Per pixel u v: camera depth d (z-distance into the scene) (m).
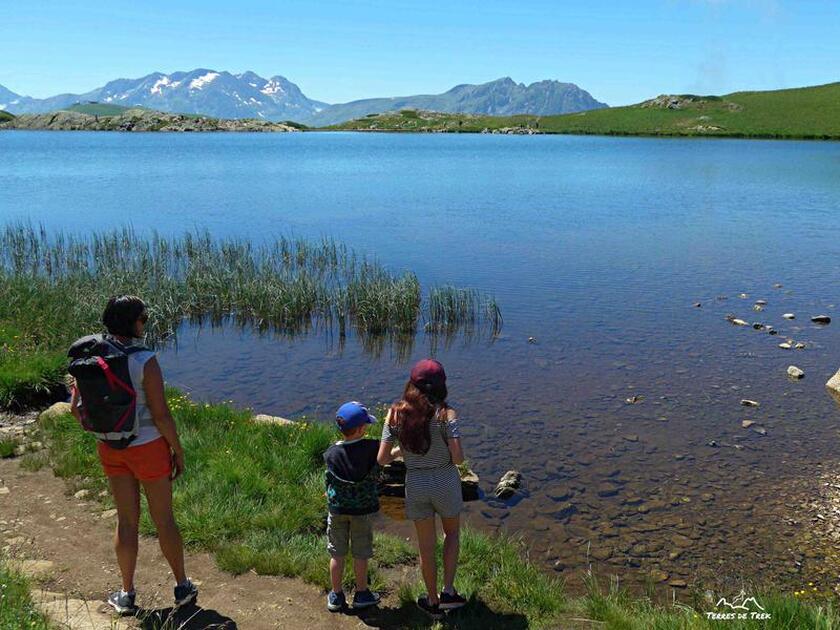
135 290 19.91
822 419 12.38
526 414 12.80
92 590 6.50
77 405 5.54
